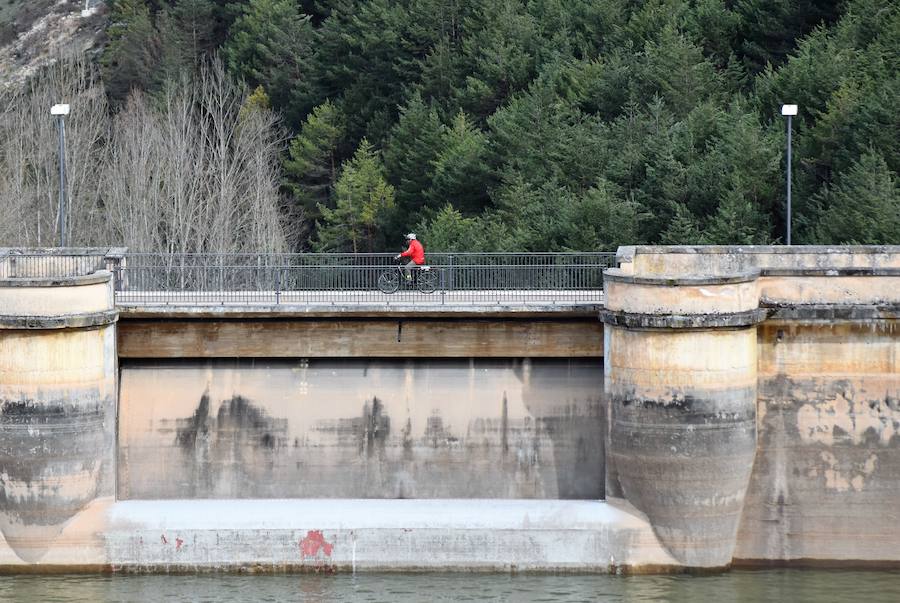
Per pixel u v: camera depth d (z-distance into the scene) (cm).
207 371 13188
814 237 18075
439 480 13062
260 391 13175
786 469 12438
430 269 13625
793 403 12431
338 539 12331
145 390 13175
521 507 12450
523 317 12900
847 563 12400
